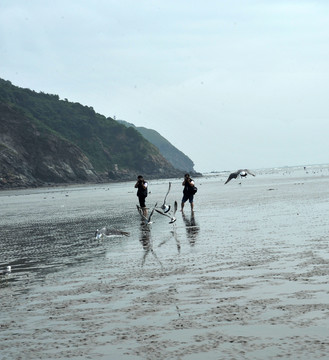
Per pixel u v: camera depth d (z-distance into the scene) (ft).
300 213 73.26
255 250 42.09
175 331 22.20
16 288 33.55
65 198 217.36
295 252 39.73
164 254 43.80
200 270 35.24
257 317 23.32
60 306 27.89
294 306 24.63
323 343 19.40
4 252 51.67
